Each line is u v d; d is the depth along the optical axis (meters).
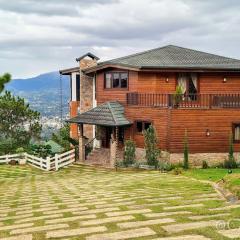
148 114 28.20
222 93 30.88
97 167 29.16
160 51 34.12
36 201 15.61
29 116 51.06
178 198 13.82
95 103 34.41
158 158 27.03
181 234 8.60
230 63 31.38
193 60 31.62
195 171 23.95
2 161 33.25
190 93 29.11
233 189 14.29
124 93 31.22
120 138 30.84
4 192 19.75
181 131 26.81
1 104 49.47
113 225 9.85
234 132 27.61
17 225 10.99
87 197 15.55
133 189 17.31
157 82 29.97
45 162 30.56
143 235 8.74
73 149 32.25
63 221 10.84
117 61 31.31
